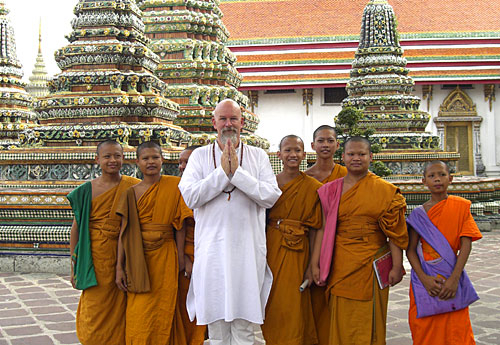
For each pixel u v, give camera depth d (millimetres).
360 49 14836
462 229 4070
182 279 4398
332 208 4160
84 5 9062
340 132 11211
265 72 26281
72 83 8734
